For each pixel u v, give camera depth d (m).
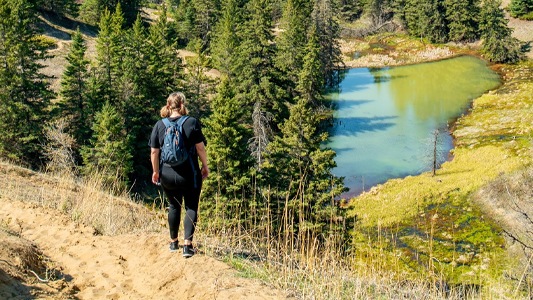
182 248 6.21
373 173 43.41
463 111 59.94
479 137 48.25
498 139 46.09
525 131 46.62
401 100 66.44
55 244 6.55
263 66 47.56
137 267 5.89
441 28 98.50
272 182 24.95
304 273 5.93
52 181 12.27
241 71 47.53
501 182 32.81
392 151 48.53
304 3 80.19
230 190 23.42
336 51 79.44
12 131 38.09
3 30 39.69
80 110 42.16
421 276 6.84
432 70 82.75
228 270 5.65
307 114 25.48
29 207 8.05
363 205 35.31
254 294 5.00
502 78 74.56
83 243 6.57
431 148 47.34
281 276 5.81
